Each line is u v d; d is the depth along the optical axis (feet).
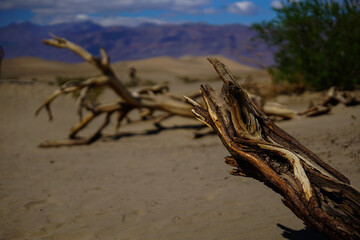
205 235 9.57
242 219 10.59
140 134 38.06
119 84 35.04
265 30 42.37
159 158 24.20
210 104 9.05
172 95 39.55
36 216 12.61
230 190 14.30
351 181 12.32
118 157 26.07
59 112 60.29
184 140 31.89
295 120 30.96
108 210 12.87
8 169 22.56
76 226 11.27
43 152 30.89
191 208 12.28
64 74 165.07
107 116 35.99
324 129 23.16
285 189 7.02
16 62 263.70
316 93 40.47
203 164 20.53
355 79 37.14
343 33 38.40
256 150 7.84
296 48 40.47
